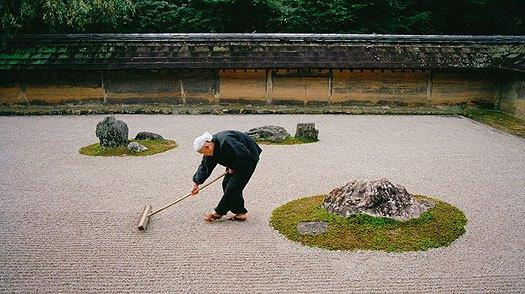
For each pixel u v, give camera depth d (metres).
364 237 4.99
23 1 13.56
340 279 4.28
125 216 5.75
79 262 4.59
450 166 8.15
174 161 8.33
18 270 4.44
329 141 10.07
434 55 14.24
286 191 6.75
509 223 5.55
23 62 13.66
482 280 4.27
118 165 8.06
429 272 4.40
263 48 14.27
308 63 13.85
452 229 5.22
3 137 10.30
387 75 14.36
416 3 19.75
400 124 12.27
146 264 4.55
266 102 14.49
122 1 14.91
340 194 5.66
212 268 4.46
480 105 14.68
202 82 14.30
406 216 5.32
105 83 14.21
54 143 9.73
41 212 5.88
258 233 5.24
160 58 13.93
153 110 13.60
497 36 14.77
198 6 17.83
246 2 16.97
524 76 13.02
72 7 13.55
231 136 5.18
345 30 17.72
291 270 4.43
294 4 18.05
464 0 18.95
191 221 5.59
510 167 8.10
